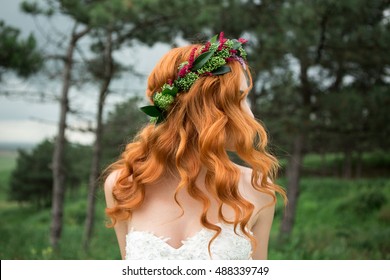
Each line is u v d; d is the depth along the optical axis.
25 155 39.25
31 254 7.21
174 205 1.95
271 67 10.88
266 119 11.16
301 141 12.48
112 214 2.03
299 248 9.06
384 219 17.56
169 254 1.83
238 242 1.89
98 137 11.73
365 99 9.98
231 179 1.92
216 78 2.04
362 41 10.07
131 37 11.59
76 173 26.27
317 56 10.49
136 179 1.98
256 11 10.78
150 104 2.23
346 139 11.80
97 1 10.06
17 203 43.34
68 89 11.43
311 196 22.47
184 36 11.59
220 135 1.93
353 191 21.72
